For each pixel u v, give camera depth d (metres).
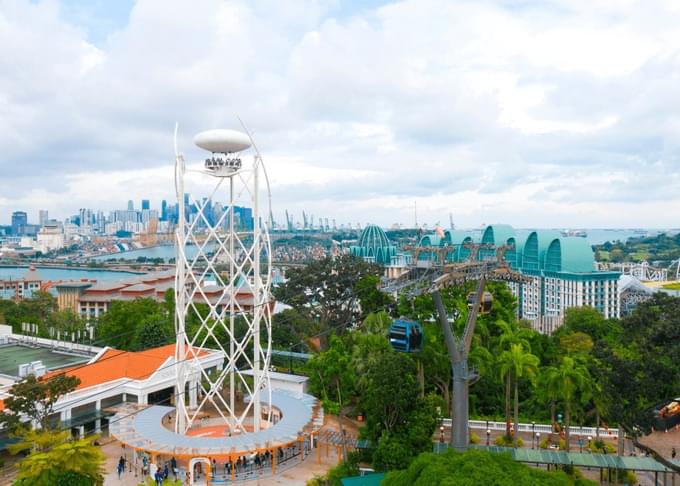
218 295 189.50
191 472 65.31
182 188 76.31
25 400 65.12
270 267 80.44
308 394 92.12
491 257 74.25
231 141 75.75
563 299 176.88
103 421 84.38
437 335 90.62
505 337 88.56
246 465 71.12
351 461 69.06
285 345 130.12
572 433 82.31
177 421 75.56
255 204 79.56
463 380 66.06
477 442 78.88
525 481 43.78
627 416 59.56
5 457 72.25
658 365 56.97
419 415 66.69
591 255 178.62
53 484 53.94
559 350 111.06
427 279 62.09
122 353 98.81
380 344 86.75
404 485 48.41
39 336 143.50
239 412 91.62
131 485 65.06
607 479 67.75
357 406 83.19
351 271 140.25
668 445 63.69
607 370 62.22
